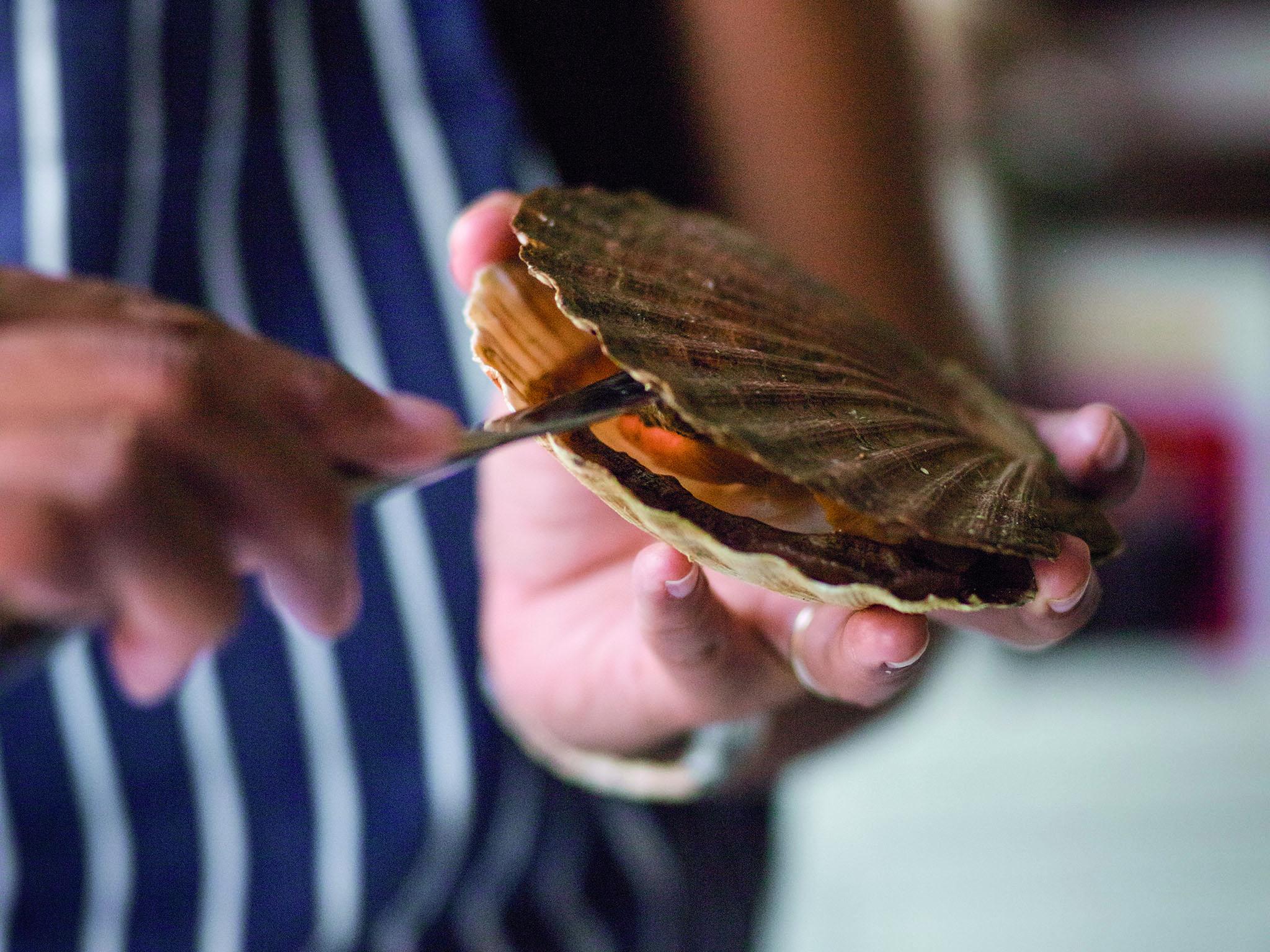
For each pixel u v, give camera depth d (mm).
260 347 315
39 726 474
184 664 300
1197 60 1062
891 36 542
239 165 484
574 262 379
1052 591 356
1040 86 1017
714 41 519
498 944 508
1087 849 923
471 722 499
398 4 489
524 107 533
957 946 894
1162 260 1011
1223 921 888
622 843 519
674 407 347
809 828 980
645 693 412
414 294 496
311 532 303
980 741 1003
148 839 486
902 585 349
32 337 296
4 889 479
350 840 495
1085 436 413
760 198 516
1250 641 1000
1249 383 976
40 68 467
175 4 471
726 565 350
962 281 574
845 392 385
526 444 442
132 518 288
